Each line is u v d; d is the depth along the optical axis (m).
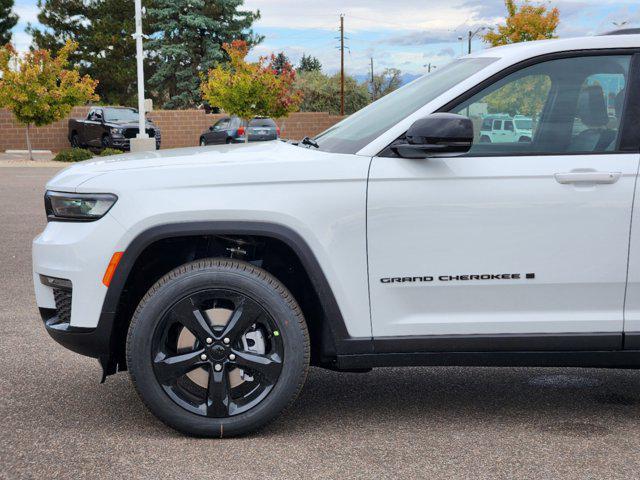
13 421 3.91
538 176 3.57
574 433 3.78
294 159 3.66
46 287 3.79
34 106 25.77
